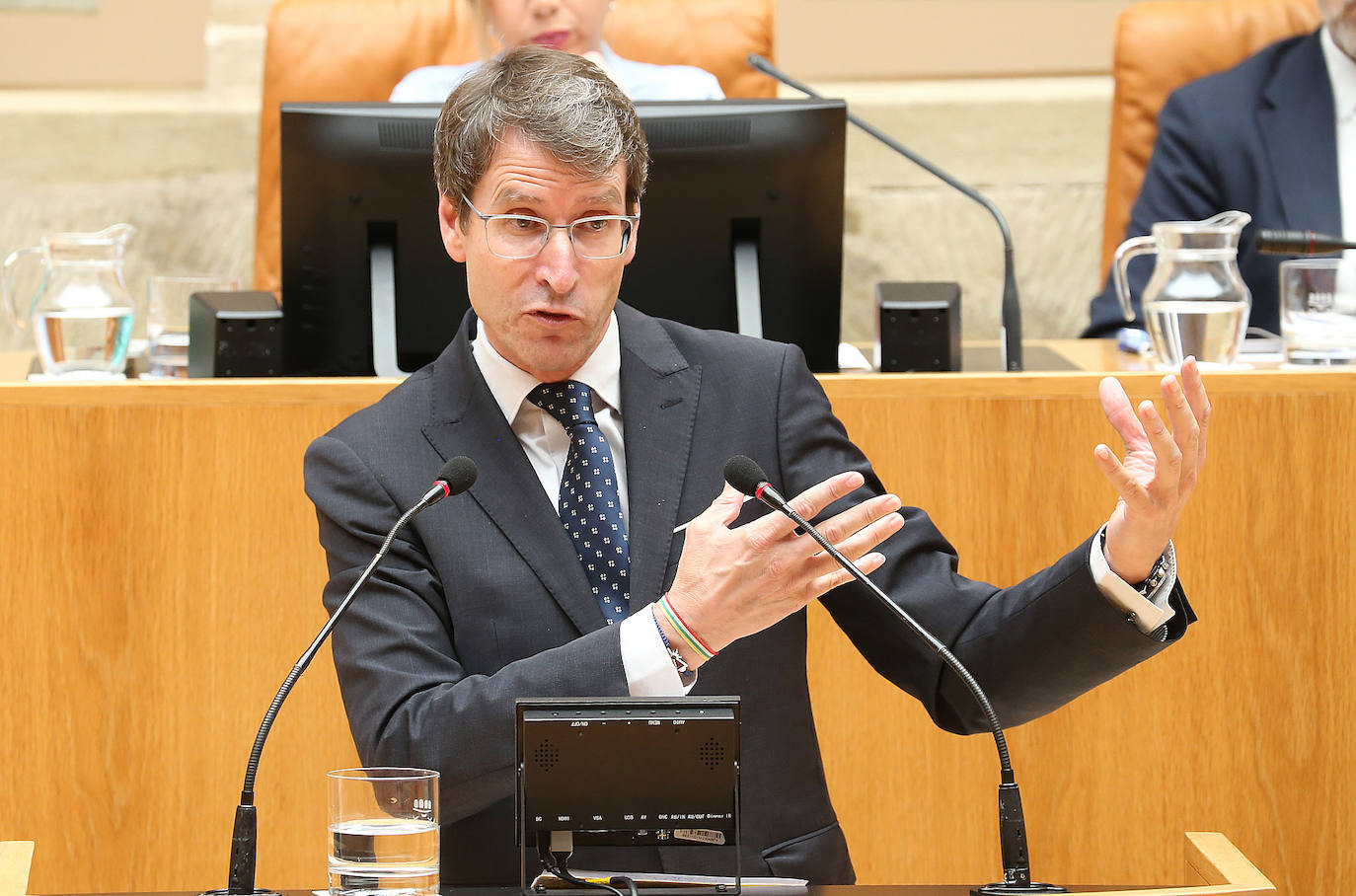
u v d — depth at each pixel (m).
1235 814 7.46
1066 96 16.09
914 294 8.30
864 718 7.48
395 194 7.96
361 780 4.59
